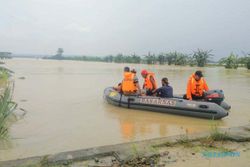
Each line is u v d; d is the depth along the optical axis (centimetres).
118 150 453
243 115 895
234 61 4162
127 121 809
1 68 1908
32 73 2672
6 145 575
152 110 938
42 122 775
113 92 1059
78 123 773
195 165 397
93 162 415
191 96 922
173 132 700
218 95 901
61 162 411
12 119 802
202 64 4641
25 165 398
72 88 1544
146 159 416
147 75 1021
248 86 1752
